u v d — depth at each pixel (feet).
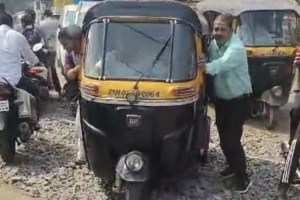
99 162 14.02
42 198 14.99
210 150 18.60
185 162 14.49
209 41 16.20
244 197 15.08
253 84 23.65
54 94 25.18
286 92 23.85
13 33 17.28
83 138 14.58
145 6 14.84
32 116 17.21
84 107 13.98
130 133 13.55
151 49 14.28
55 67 27.32
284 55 23.90
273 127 22.88
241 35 24.44
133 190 13.38
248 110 15.29
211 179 16.10
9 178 16.19
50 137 19.81
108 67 14.07
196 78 14.12
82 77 14.30
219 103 15.08
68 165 17.10
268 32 24.58
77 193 15.25
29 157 17.83
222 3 26.58
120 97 13.53
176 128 13.62
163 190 15.03
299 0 29.63
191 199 14.80
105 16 14.64
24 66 20.18
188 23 14.52
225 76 14.74
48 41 27.27
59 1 43.60
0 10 18.45
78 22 29.19
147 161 13.57
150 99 13.47
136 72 13.94
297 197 15.29
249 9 25.05
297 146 14.48
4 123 16.56
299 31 24.91
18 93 16.99
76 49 15.72
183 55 14.21
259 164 17.65
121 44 14.37
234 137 15.14
